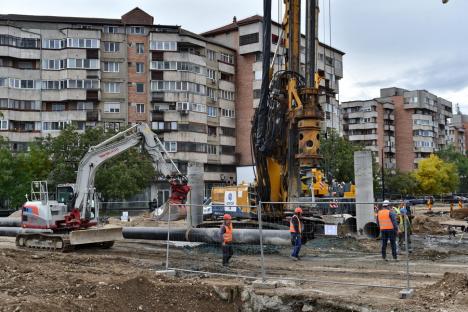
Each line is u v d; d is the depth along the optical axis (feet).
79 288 36.40
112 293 36.04
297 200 60.08
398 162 378.73
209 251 61.36
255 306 38.27
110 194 152.87
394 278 43.11
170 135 206.59
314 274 45.44
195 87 210.79
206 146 214.90
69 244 61.52
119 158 158.81
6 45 194.18
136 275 40.06
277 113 60.85
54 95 199.82
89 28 200.13
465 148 506.89
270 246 58.80
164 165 67.92
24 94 197.36
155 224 95.09
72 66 198.39
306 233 57.36
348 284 39.52
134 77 208.03
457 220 109.40
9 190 149.59
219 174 221.66
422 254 56.44
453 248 63.62
